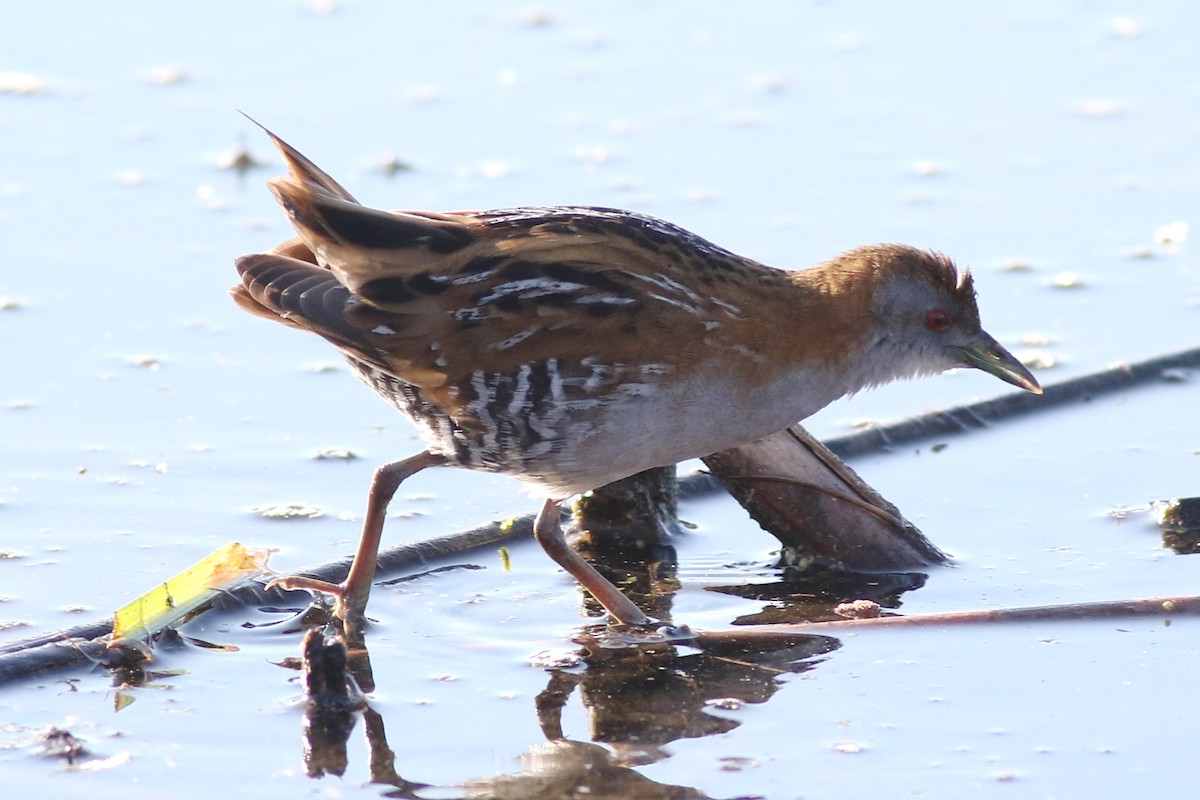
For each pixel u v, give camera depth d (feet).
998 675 30.32
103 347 43.29
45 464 38.24
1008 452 40.01
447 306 31.83
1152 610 31.94
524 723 29.17
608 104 55.88
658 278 31.94
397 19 61.36
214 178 51.37
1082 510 37.11
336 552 35.42
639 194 50.29
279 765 27.68
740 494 36.22
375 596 34.04
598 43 59.88
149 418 40.37
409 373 32.17
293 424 40.52
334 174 50.98
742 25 61.41
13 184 50.75
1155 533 36.01
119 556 34.88
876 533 35.53
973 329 34.50
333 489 38.04
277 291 32.48
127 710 29.35
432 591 34.42
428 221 32.58
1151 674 30.12
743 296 32.45
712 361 31.99
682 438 32.58
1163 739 28.02
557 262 31.89
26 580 33.78
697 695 30.09
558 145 53.21
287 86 56.54
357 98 55.77
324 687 29.50
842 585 34.78
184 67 57.52
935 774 27.20
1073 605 32.07
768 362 32.50
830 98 56.49
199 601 32.65
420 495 38.37
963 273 34.40
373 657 31.65
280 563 34.76
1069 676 30.14
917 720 28.89
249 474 38.34
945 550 35.78
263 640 32.19
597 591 33.42
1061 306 45.47
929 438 40.70
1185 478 38.29
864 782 27.04
